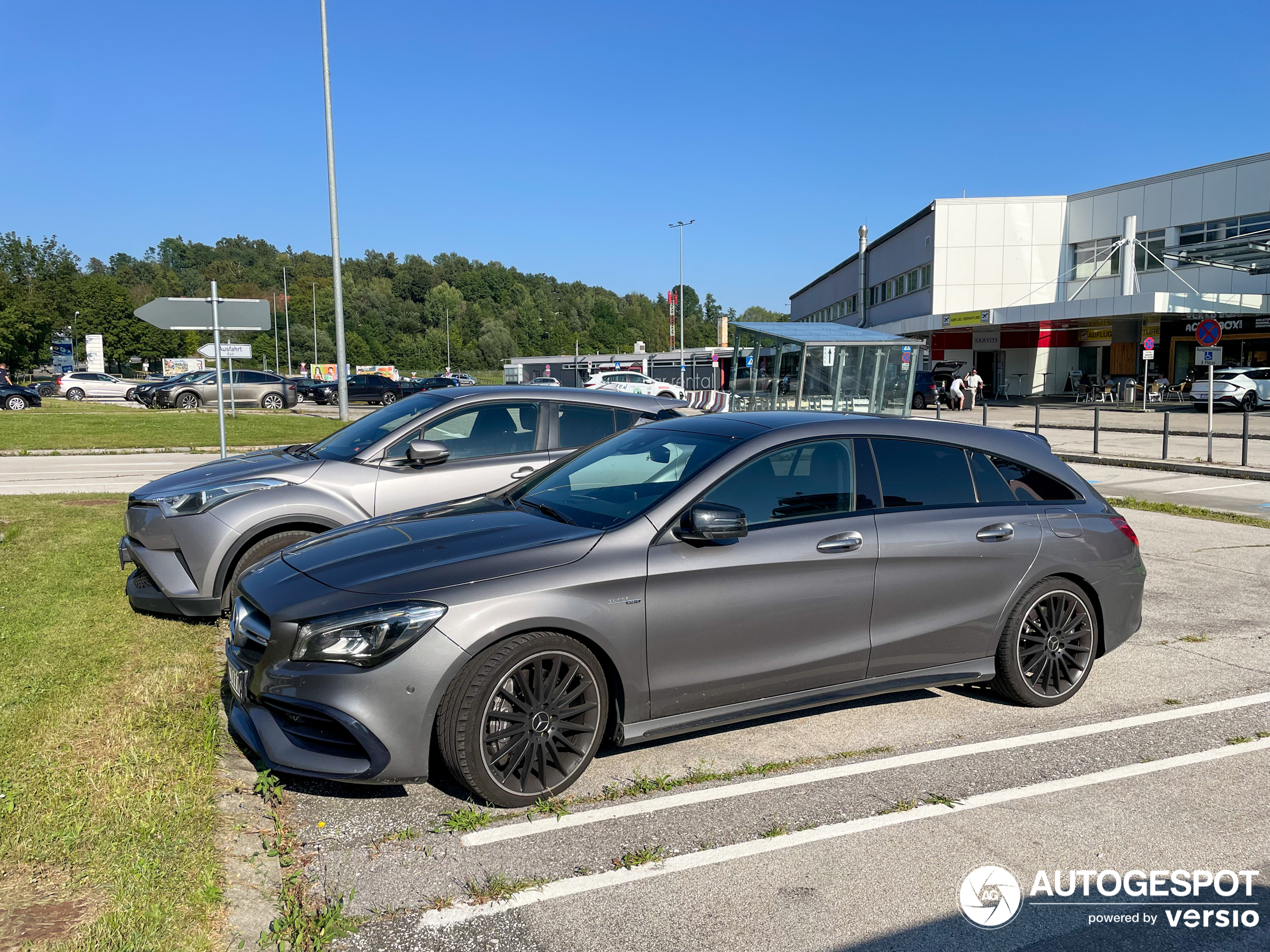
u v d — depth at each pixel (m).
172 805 3.32
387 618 3.34
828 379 17.19
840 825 3.44
